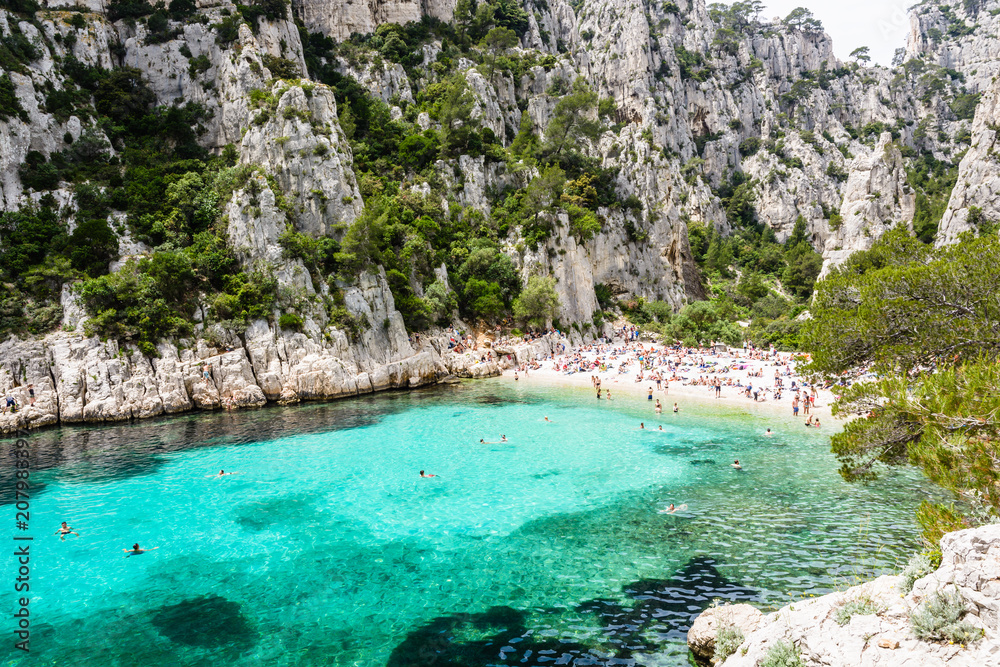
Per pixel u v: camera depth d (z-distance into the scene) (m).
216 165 70.06
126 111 74.75
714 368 65.62
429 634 16.58
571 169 109.56
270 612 18.03
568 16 172.38
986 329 15.77
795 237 148.75
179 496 29.27
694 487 29.72
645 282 110.31
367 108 96.12
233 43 78.75
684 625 16.66
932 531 12.87
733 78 185.88
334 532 24.38
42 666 15.33
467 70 114.38
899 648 10.08
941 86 186.88
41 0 76.62
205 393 52.22
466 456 36.22
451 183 92.19
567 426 44.25
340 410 51.28
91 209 60.06
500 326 81.19
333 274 63.66
